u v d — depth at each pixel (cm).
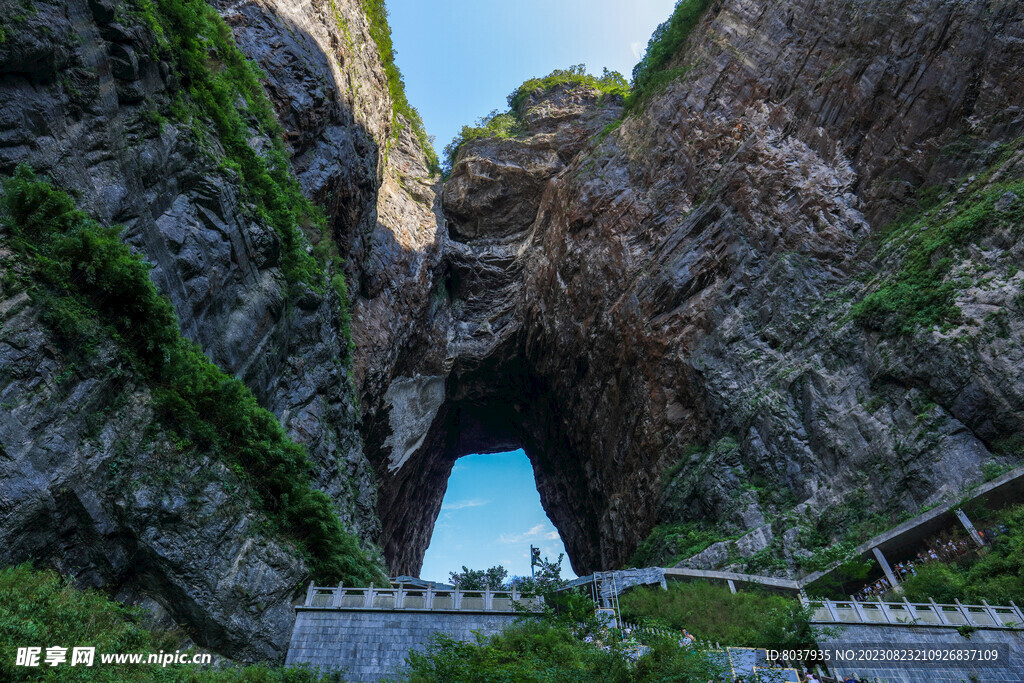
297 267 3133
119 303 1703
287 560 1766
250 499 1798
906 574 2209
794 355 3462
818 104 4094
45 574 1272
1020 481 2211
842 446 2955
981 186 3159
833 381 3186
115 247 1680
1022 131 3198
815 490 2938
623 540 4216
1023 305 2577
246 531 1722
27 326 1445
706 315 4009
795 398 3309
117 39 2103
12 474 1320
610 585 2091
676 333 4128
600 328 4806
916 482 2575
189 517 1620
